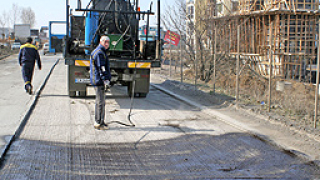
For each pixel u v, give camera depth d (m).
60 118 7.35
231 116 7.70
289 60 11.62
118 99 10.16
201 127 6.89
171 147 5.58
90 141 5.80
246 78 11.89
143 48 10.22
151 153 5.27
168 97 10.74
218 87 11.96
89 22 9.77
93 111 8.17
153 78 16.73
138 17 10.09
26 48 10.24
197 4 14.42
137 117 7.73
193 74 15.75
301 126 6.60
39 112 7.88
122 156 5.11
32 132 6.18
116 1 9.69
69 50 9.79
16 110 7.88
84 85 9.67
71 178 4.23
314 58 11.39
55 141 5.71
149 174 4.43
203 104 9.25
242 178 4.34
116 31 9.89
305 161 4.95
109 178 4.27
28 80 10.27
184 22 14.95
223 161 4.96
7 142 5.39
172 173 4.48
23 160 4.75
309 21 11.51
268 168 4.70
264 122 7.07
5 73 17.39
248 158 5.09
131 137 6.10
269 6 11.84
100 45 6.56
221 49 13.44
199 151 5.39
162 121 7.36
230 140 6.00
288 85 10.55
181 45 13.87
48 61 27.16
